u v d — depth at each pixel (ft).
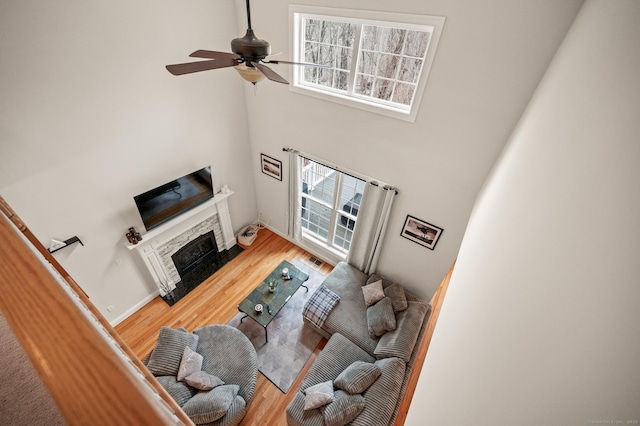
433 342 7.16
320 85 12.55
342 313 13.16
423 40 9.81
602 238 1.21
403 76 10.68
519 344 1.79
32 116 8.80
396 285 13.76
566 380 1.13
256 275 16.66
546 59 7.53
